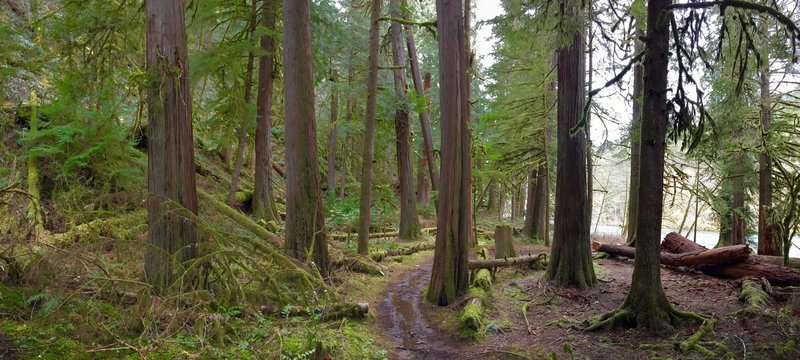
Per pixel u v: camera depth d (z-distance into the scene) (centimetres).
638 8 827
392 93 1367
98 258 536
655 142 542
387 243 1325
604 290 768
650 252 550
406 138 1463
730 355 451
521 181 1780
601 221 4056
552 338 548
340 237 1235
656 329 532
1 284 482
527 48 1245
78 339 415
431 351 536
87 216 726
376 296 772
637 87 1130
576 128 597
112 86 908
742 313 562
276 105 1694
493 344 545
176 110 561
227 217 918
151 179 560
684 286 766
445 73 714
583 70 807
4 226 617
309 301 630
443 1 712
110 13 831
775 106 1157
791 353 446
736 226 1418
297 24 777
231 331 490
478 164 1595
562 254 802
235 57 1028
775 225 1000
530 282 835
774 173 1171
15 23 965
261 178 1175
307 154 789
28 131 870
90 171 855
